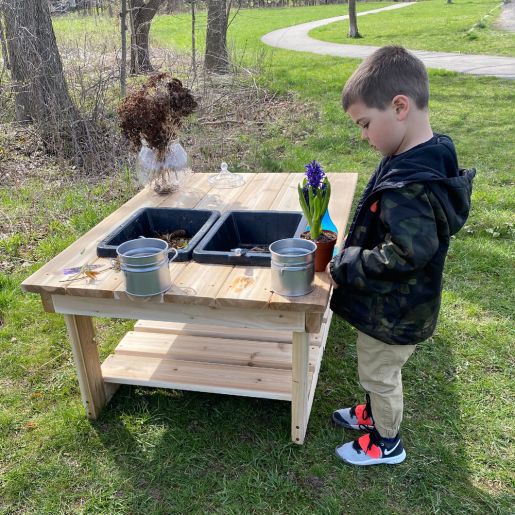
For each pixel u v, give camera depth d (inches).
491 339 114.6
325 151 246.5
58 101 235.5
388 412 81.0
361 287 68.6
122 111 107.2
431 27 796.6
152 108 105.4
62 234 165.9
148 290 73.9
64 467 87.8
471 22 823.1
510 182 202.7
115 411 98.2
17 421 97.7
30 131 243.4
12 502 82.4
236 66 351.9
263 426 93.4
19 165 222.4
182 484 83.6
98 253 87.6
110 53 311.4
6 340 120.3
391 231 64.2
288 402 98.5
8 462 89.5
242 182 120.1
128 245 76.6
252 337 108.3
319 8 1395.2
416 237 63.2
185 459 87.9
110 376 97.7
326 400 100.0
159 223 101.3
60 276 81.8
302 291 72.5
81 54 301.3
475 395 99.8
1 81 249.0
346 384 104.2
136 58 297.4
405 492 81.2
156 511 79.5
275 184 118.3
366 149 247.0
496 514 77.3
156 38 495.2
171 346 106.0
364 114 68.7
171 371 98.3
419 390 101.2
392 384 79.4
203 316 78.3
